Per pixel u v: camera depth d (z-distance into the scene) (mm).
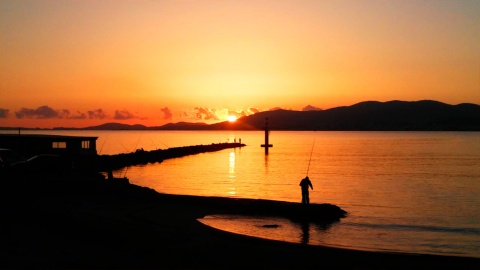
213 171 61719
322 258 15258
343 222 25438
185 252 14867
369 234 22531
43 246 14219
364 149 124125
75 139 53719
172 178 51906
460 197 37219
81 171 35438
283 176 54094
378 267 14438
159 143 187625
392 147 134625
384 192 40125
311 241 20484
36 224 17016
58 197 25703
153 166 71500
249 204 27312
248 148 141000
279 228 23234
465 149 122250
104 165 55875
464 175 56000
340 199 35594
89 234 16078
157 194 30250
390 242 20891
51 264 12469
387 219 26797
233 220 24812
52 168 31578
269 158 90812
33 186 26094
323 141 190500
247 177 52875
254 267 13680
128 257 13656
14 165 30516
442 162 78500
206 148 122938
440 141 179750
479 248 20031
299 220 25484
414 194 38875
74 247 14344
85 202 24891
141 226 19047
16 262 12492
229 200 28516
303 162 78875
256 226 23438
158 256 14031
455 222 26266
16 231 15891
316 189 41938
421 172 59844
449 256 16438
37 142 50531
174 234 17859
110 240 15484
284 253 15742
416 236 22344
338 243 20281
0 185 25578
